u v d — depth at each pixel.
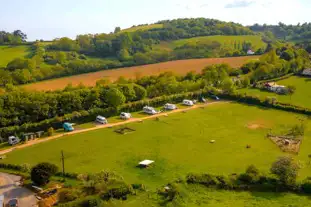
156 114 103.00
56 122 91.31
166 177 62.53
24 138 82.50
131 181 60.72
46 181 60.00
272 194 55.91
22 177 63.41
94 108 100.62
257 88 131.62
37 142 81.44
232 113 103.81
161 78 128.50
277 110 107.00
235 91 121.81
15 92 98.56
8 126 89.19
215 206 52.03
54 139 83.19
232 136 84.25
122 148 76.88
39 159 71.31
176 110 107.00
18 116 92.75
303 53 179.00
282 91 123.94
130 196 55.34
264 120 97.12
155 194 55.72
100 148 77.00
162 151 74.94
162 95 119.31
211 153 73.75
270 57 159.12
